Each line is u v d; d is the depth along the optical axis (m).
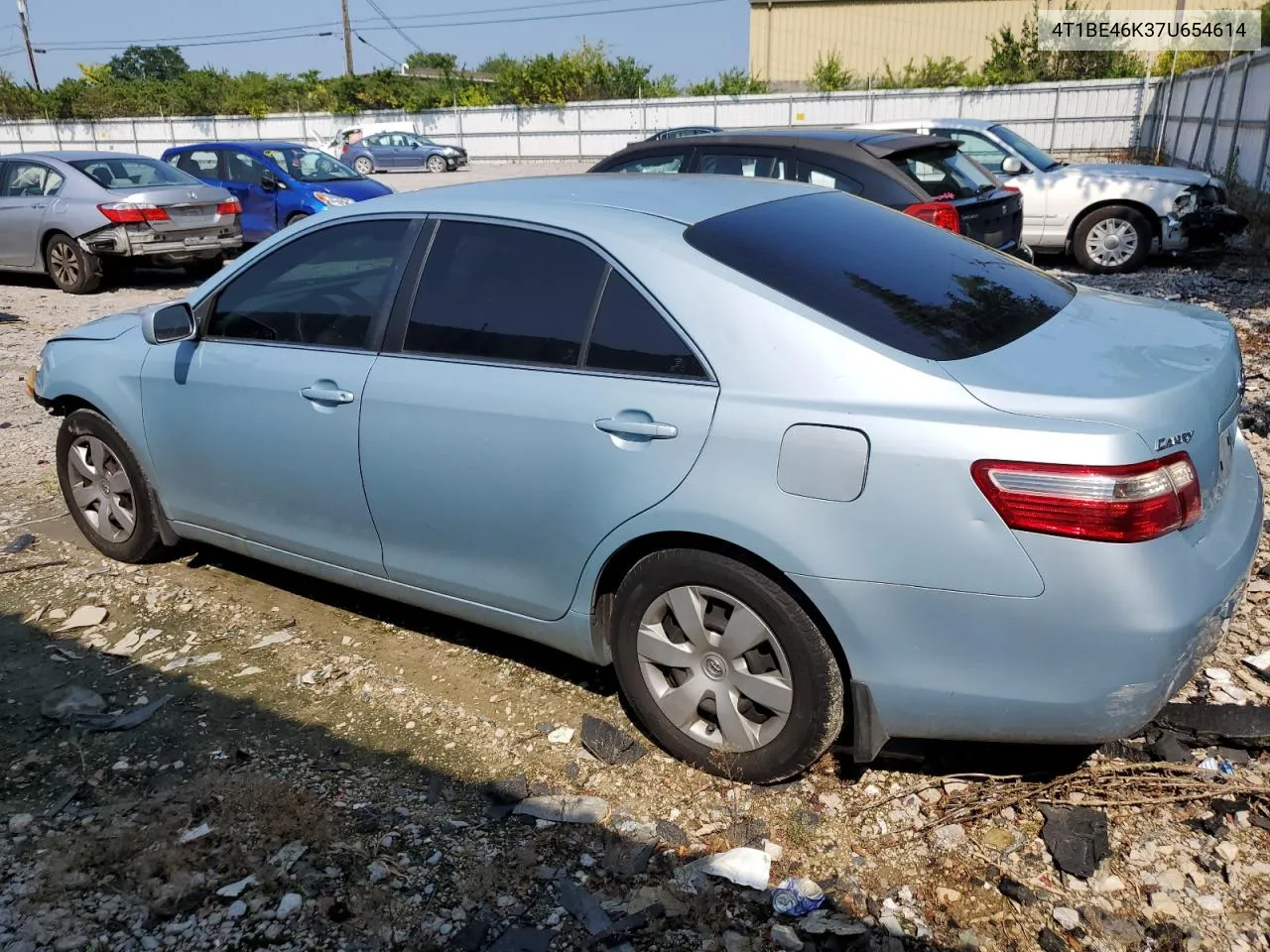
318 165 14.64
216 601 4.26
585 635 3.20
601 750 3.16
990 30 40.38
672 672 3.07
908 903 2.54
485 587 3.36
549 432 3.03
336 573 3.84
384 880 2.67
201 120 42.88
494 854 2.75
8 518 5.18
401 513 3.45
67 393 4.46
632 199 3.32
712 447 2.74
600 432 2.94
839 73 38.25
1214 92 18.19
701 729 3.05
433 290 3.39
